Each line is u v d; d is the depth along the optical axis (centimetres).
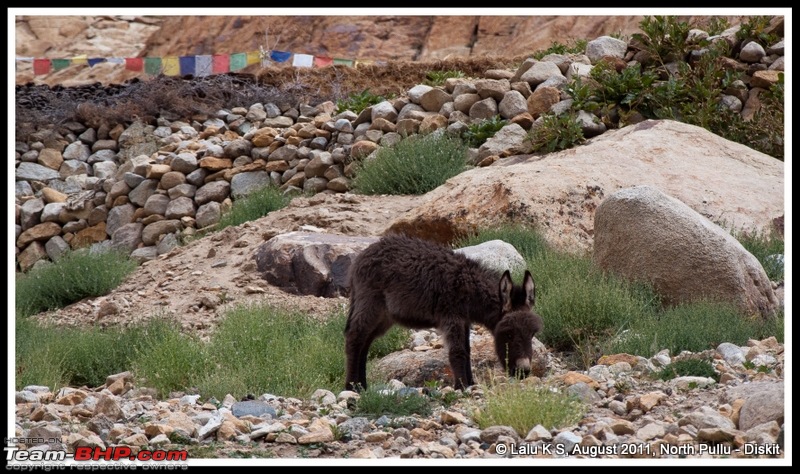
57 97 3170
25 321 1509
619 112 2216
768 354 1109
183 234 2361
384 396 970
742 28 2347
